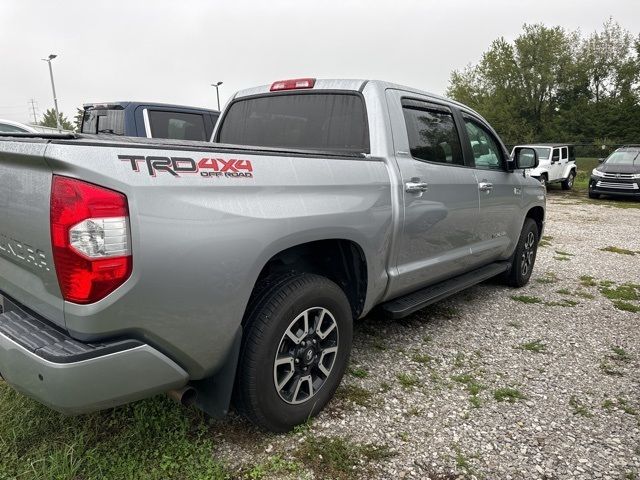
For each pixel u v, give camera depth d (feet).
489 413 9.54
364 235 9.39
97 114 25.18
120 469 7.36
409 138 11.26
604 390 10.63
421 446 8.42
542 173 58.13
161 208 6.22
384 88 10.97
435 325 14.06
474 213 13.47
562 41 156.15
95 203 5.80
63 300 6.20
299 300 8.13
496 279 18.33
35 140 6.15
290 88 11.87
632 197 52.08
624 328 14.30
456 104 13.84
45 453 7.57
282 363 8.17
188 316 6.69
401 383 10.55
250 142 12.53
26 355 6.09
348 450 8.18
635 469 8.02
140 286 6.14
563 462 8.15
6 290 7.60
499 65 158.10
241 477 7.48
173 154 6.49
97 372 6.06
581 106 153.28
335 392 9.64
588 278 19.83
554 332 13.85
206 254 6.67
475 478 7.70
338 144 10.91
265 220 7.39
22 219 6.53
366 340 12.78
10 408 8.55
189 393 7.29
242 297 7.25
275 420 8.22
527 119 163.84
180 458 7.61
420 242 11.32
